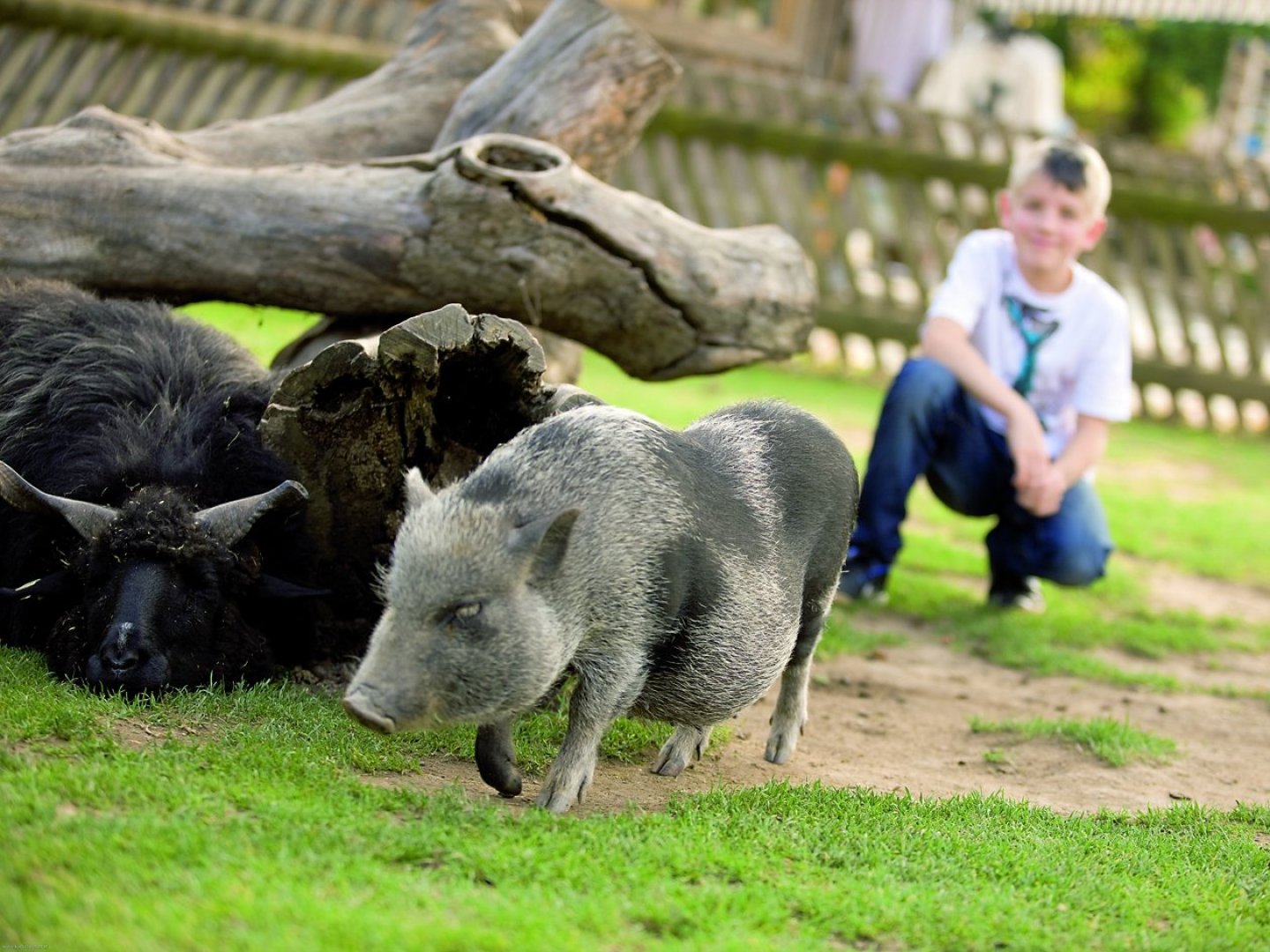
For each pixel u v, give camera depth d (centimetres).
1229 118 3053
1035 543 760
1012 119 2162
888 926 336
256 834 340
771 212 1454
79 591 480
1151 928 360
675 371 644
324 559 531
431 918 305
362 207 601
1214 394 1478
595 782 448
